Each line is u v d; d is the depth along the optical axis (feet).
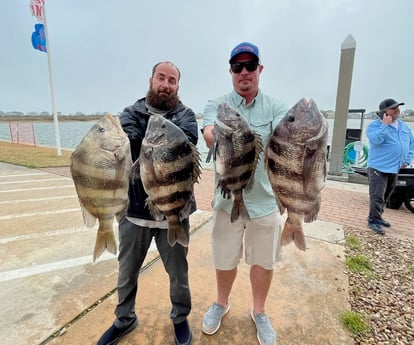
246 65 6.25
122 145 5.27
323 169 5.48
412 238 13.39
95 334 6.87
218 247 7.10
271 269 6.98
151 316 7.55
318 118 5.37
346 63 25.63
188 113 6.44
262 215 6.67
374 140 14.02
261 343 6.74
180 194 5.48
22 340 6.64
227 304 7.78
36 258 10.53
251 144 5.47
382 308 8.11
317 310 7.93
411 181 17.46
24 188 21.38
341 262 10.66
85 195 5.35
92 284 8.89
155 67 6.23
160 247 6.40
